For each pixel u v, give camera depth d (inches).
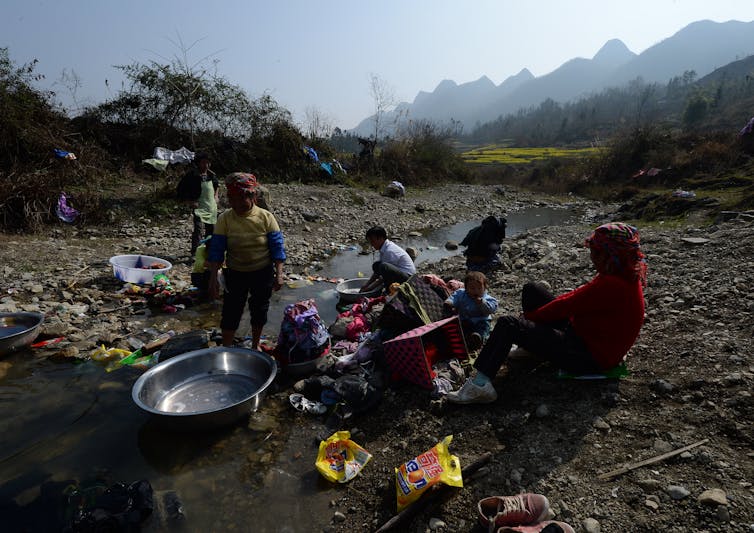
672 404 122.1
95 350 180.2
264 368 150.8
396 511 105.0
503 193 856.9
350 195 594.2
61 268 274.1
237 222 158.6
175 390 147.3
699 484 96.3
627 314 125.4
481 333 178.5
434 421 134.3
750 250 230.8
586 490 100.9
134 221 394.9
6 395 150.6
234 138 628.7
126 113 566.6
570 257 293.0
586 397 132.3
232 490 113.7
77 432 133.2
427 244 443.2
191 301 239.3
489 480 109.3
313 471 120.8
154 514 105.0
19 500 107.0
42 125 444.1
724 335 147.9
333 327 199.6
